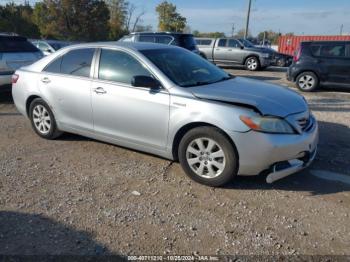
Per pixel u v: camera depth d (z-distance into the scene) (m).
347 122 7.16
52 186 4.18
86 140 5.79
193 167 4.24
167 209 3.68
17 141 5.78
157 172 4.56
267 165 3.88
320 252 3.02
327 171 4.62
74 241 3.15
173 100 4.20
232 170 3.96
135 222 3.44
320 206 3.76
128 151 5.29
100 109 4.87
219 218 3.53
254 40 40.12
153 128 4.43
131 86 4.57
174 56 4.94
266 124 3.81
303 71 11.34
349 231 3.32
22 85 5.82
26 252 3.00
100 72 4.92
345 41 10.80
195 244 3.12
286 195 3.99
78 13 42.97
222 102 3.99
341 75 10.84
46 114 5.70
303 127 4.09
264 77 15.50
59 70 5.40
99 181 4.31
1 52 8.36
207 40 19.64
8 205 3.74
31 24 40.56
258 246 3.10
